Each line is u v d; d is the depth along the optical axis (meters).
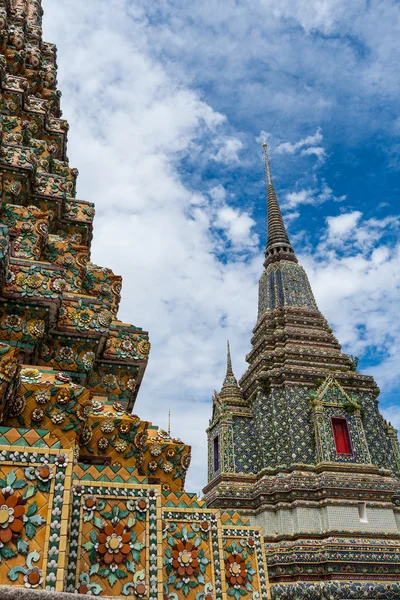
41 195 11.30
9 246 7.74
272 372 36.50
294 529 29.66
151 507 5.41
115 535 5.14
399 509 31.84
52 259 10.02
